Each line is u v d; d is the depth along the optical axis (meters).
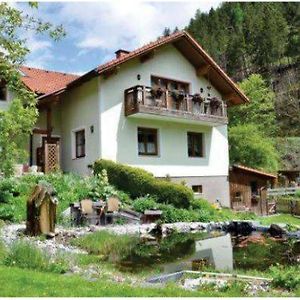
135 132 22.42
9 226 14.12
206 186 25.22
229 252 12.15
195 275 8.63
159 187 19.30
